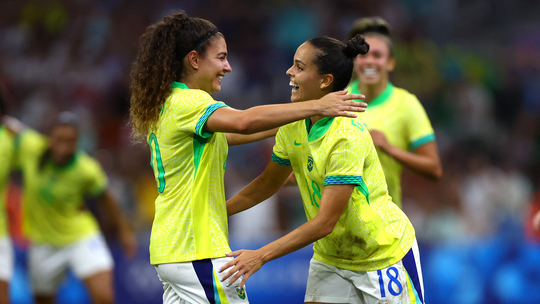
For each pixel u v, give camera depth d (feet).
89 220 62.39
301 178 33.83
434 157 46.88
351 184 30.35
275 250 29.84
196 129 29.78
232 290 30.86
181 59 31.76
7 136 53.16
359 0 125.90
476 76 118.42
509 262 65.31
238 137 35.70
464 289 65.57
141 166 91.91
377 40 46.62
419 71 114.62
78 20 124.26
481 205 88.02
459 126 109.70
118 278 68.59
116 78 113.91
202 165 30.89
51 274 61.21
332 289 34.47
